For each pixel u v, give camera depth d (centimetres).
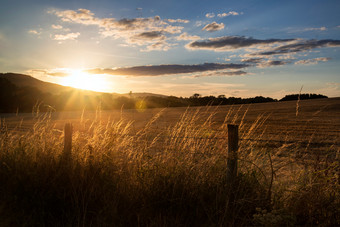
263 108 4109
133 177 416
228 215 340
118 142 484
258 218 313
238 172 396
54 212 363
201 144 457
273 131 1016
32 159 435
